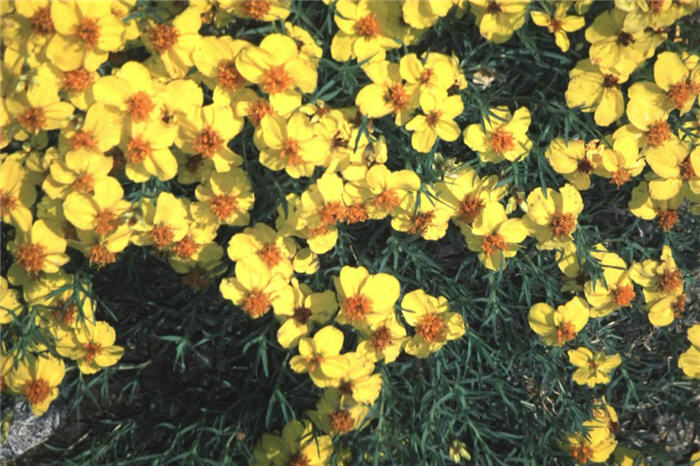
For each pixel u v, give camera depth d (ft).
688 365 1.73
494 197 1.63
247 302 1.58
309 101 1.59
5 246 1.71
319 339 1.58
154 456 1.68
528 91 1.71
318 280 1.66
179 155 1.60
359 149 1.58
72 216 1.56
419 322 1.63
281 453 1.67
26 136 1.58
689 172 1.63
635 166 1.65
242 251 1.60
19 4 1.52
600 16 1.61
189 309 1.74
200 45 1.53
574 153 1.63
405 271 1.73
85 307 1.64
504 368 1.72
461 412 1.68
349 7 1.56
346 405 1.62
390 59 1.64
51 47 1.53
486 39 1.67
